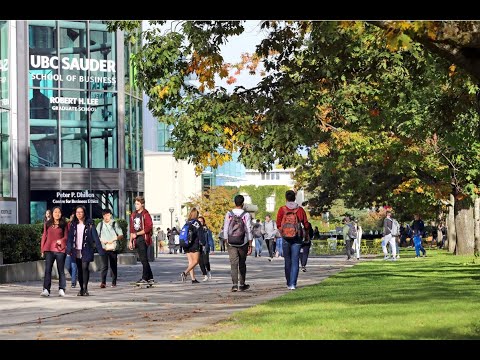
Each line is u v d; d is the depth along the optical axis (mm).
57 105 79812
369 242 92000
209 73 33500
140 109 88625
